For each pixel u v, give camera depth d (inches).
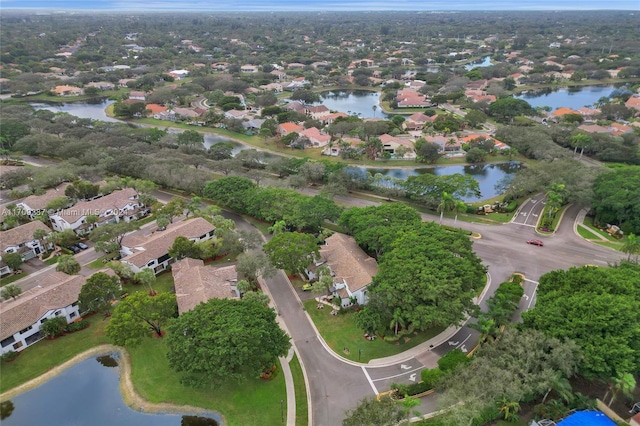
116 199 4621.1
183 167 5275.6
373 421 1989.4
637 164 6077.8
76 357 2778.1
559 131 6904.5
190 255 3609.7
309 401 2413.9
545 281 2827.3
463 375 2180.1
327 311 3142.2
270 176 5851.4
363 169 6264.8
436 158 6466.5
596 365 2153.1
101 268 3659.0
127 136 6840.6
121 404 2461.9
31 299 2915.8
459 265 2935.5
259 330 2437.3
